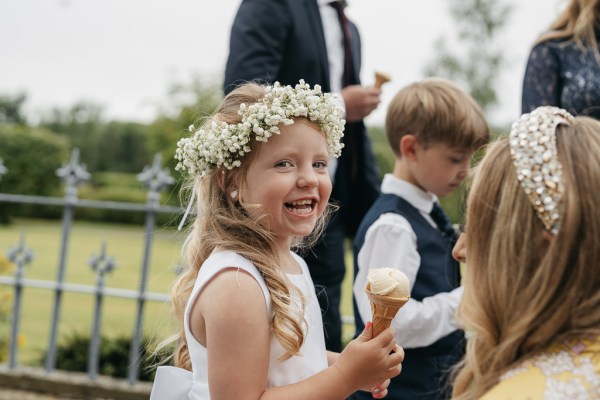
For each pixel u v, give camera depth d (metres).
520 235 1.51
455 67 15.93
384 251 2.73
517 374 1.47
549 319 1.47
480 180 1.60
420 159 2.86
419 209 2.86
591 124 1.58
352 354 1.76
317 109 1.94
